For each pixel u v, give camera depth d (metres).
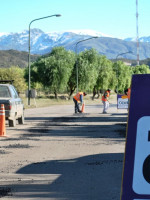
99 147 20.38
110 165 15.05
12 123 32.94
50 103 99.94
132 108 4.22
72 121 39.53
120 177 12.85
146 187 4.05
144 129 4.15
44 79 133.50
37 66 135.50
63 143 22.16
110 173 13.54
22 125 34.91
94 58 143.38
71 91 142.75
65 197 10.34
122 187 4.09
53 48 136.88
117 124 35.50
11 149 19.84
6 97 32.97
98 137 25.14
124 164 4.12
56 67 132.38
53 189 11.27
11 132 28.62
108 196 10.38
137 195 4.06
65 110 65.06
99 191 10.97
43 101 109.44
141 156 4.10
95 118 44.09
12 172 13.90
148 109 4.20
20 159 16.72
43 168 14.57
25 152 18.77
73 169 14.34
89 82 138.50
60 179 12.64
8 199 10.19
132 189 4.07
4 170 14.29
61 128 31.69
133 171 4.09
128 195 4.07
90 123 36.81
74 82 138.50
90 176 13.05
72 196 10.44
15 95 34.69
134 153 4.12
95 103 107.69
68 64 135.38
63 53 136.12
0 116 26.09
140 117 4.19
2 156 17.61
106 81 158.25
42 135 26.52
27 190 11.20
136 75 4.29
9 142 22.72
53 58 133.38
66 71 132.12
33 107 77.06
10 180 12.58
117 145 21.14
